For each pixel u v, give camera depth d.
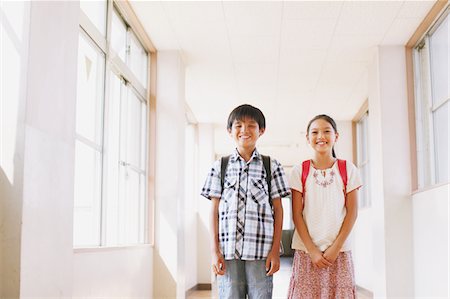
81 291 2.89
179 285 5.20
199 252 8.86
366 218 7.47
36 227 2.15
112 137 4.16
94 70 3.80
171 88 5.34
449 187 3.87
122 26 4.55
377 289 5.12
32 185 2.12
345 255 2.49
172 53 5.38
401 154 5.00
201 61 5.74
